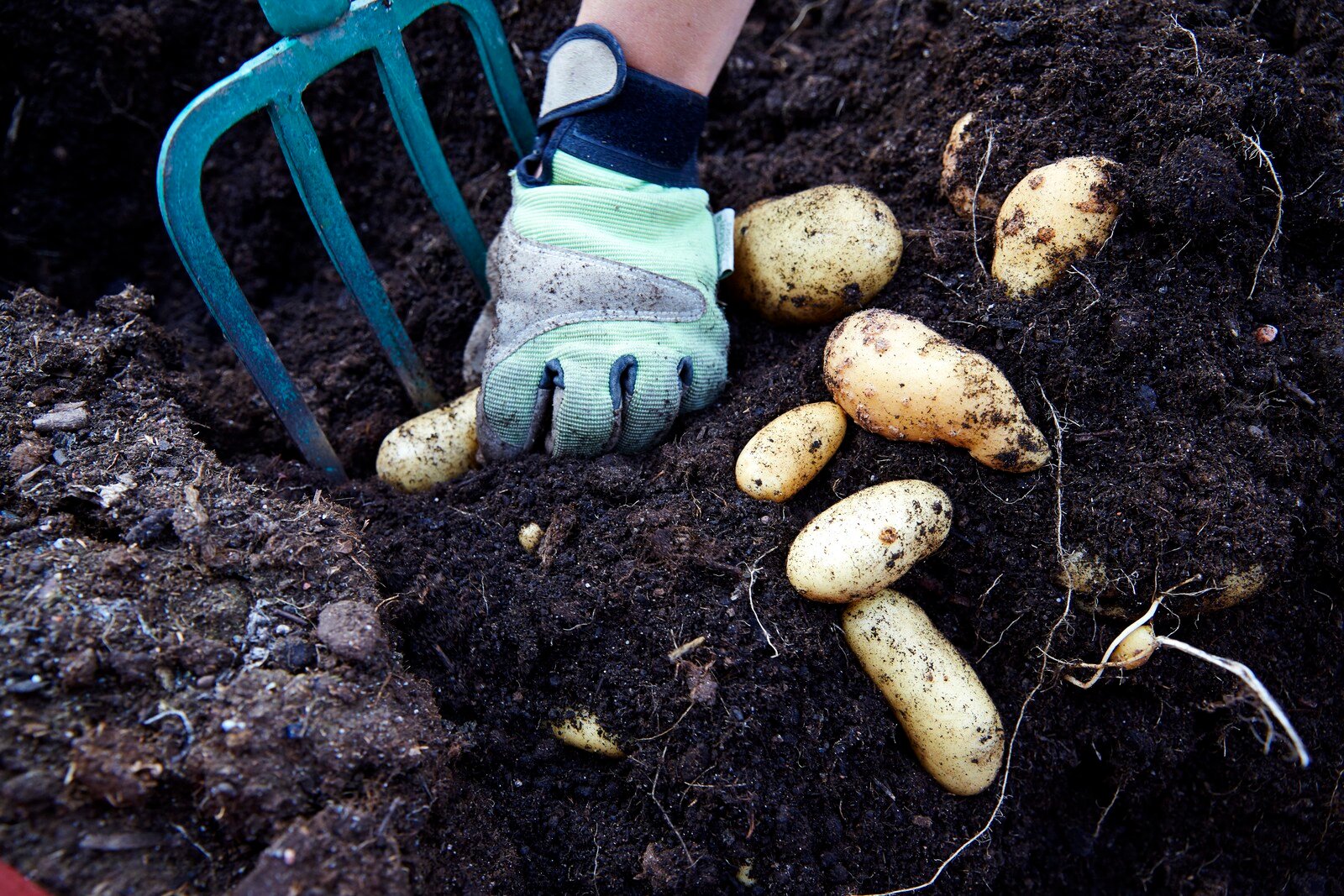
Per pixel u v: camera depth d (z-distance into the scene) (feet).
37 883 1.04
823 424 1.37
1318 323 1.39
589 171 1.41
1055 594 1.35
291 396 1.45
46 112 1.92
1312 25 1.54
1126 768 1.42
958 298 1.46
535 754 1.33
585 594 1.34
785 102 1.87
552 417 1.44
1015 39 1.56
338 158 1.98
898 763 1.34
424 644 1.33
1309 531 1.38
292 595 1.25
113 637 1.14
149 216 2.03
